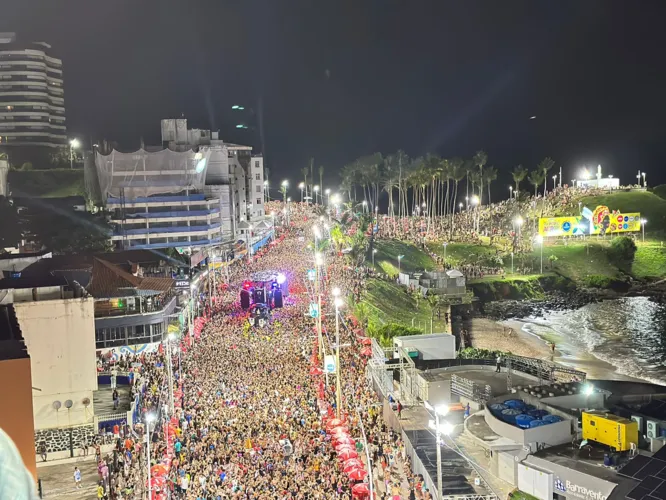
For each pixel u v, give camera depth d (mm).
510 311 146250
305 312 100125
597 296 162875
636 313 147000
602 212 193625
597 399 51938
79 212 128500
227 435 49938
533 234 196375
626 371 101625
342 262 148375
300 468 43688
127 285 84500
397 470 46688
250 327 91000
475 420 51656
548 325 135250
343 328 89250
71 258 89125
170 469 44625
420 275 144875
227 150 179125
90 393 55719
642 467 36062
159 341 84312
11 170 168875
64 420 54906
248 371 69062
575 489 40688
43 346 54688
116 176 153500
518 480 43812
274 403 57844
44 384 54500
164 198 151875
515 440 46406
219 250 150625
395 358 70188
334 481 41938
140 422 54625
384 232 196500
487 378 60031
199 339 85812
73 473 48500
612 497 34375
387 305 124562
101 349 81938
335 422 51531
